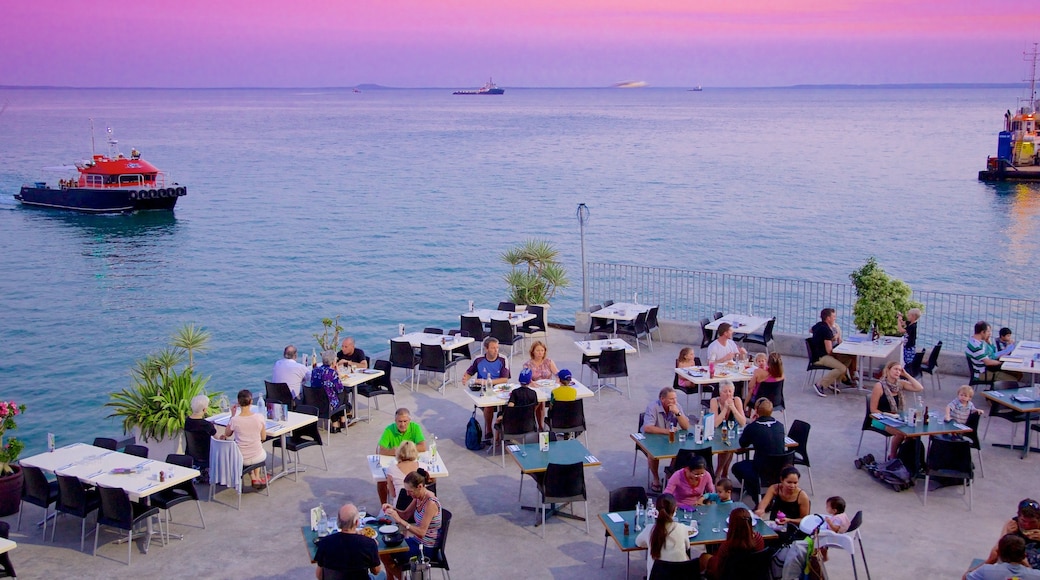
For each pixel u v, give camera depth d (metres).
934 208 62.59
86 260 48.69
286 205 67.00
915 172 84.06
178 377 13.28
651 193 71.56
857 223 56.59
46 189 68.19
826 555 9.08
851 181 78.25
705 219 58.53
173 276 43.41
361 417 14.91
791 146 116.06
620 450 13.37
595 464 10.91
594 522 11.00
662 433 11.54
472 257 45.97
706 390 14.37
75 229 59.69
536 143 128.25
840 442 13.45
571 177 83.75
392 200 69.00
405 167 94.81
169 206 65.50
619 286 31.50
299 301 37.38
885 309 16.05
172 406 12.84
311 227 56.72
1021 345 15.71
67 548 10.44
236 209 65.44
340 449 13.59
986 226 55.19
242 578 9.71
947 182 76.69
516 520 11.10
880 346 15.51
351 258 46.31
